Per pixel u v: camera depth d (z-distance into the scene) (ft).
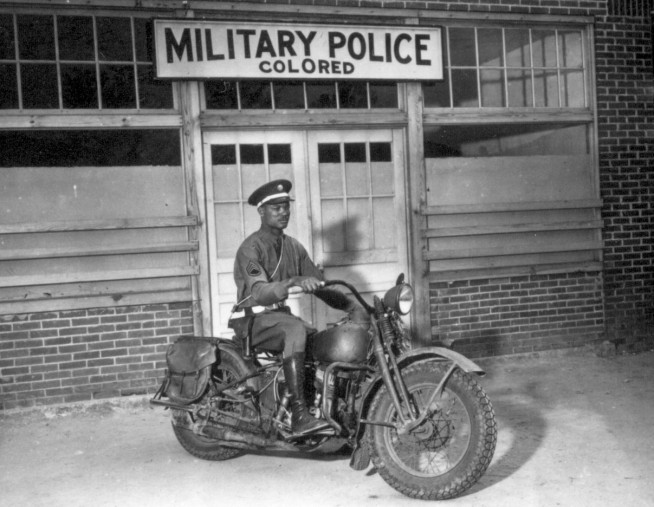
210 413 13.91
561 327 23.43
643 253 24.13
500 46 23.03
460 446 14.08
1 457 15.31
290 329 13.23
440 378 12.06
